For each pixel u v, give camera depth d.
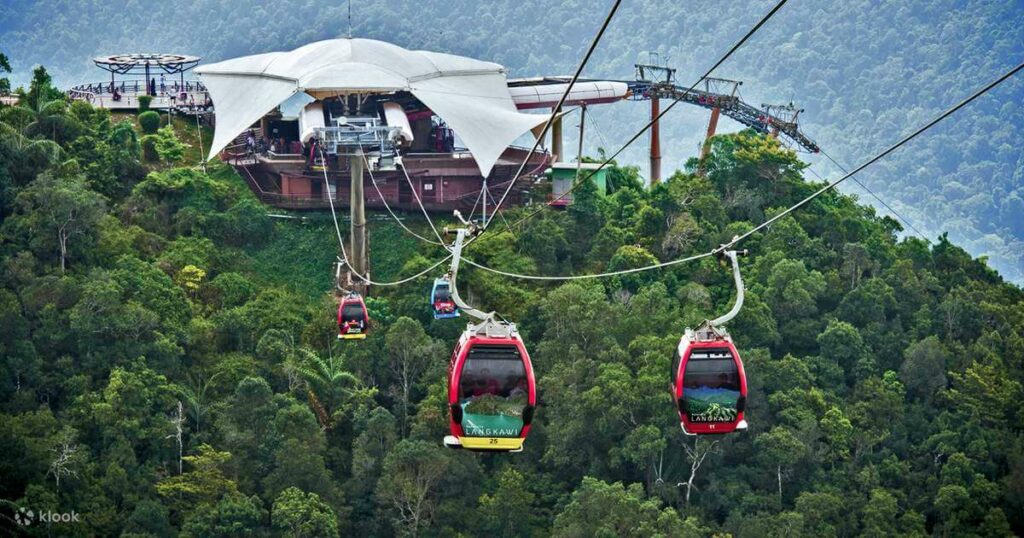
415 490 114.25
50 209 127.06
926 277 145.50
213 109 156.88
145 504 106.06
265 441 115.19
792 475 120.56
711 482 118.19
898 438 127.12
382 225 142.50
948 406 131.62
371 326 127.62
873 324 136.88
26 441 105.69
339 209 144.00
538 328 129.38
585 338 124.81
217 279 132.25
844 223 149.12
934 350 132.50
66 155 139.75
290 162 143.12
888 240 155.00
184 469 114.00
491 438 63.31
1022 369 137.25
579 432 118.62
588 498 111.12
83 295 120.00
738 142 153.75
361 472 116.12
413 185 146.12
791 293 135.12
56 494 104.69
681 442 118.69
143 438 112.19
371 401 121.75
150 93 166.75
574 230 142.50
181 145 149.00
